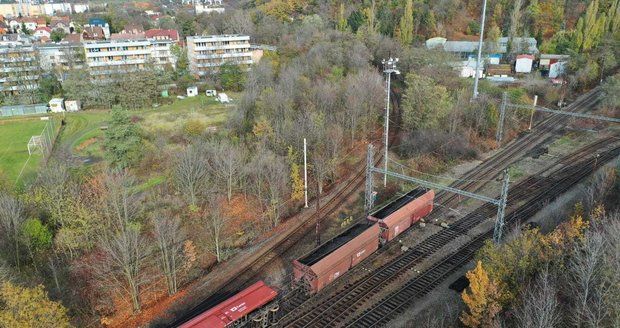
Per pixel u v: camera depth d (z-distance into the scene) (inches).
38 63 4776.1
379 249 1820.9
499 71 4404.5
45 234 1904.5
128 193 2196.1
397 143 2970.0
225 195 2335.1
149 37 5816.9
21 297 1236.5
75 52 5201.8
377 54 4197.8
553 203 2164.1
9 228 1847.9
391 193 2367.1
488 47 4626.0
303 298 1535.4
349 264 1622.8
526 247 1381.6
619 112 3361.2
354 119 2918.3
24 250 1870.1
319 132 2603.3
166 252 1662.2
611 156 2669.8
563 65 4224.9
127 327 1550.2
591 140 2974.9
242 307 1320.1
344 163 2704.2
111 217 1998.0
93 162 2952.8
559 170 2554.1
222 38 5027.1
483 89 3560.5
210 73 4899.1
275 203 2126.0
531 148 2906.0
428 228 2012.8
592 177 2293.3
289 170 2372.0
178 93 4653.1
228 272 1796.3
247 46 5128.0
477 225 2020.2
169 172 2534.5
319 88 3169.3
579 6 5059.1
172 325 1440.7
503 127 3093.0
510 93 3513.8
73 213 1951.3
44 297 1325.0
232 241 2023.9
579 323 1138.7
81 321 1547.7
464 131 2970.0
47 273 1750.7
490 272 1341.0
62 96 4665.4
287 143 2571.4
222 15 6683.1
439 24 5064.0
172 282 1696.6
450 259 1770.4
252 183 2322.8
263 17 5979.3
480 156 2812.5
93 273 1733.5
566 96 3786.9
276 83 3617.1
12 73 4687.5
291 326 1427.2
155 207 2174.0
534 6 5073.8
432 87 2915.8
